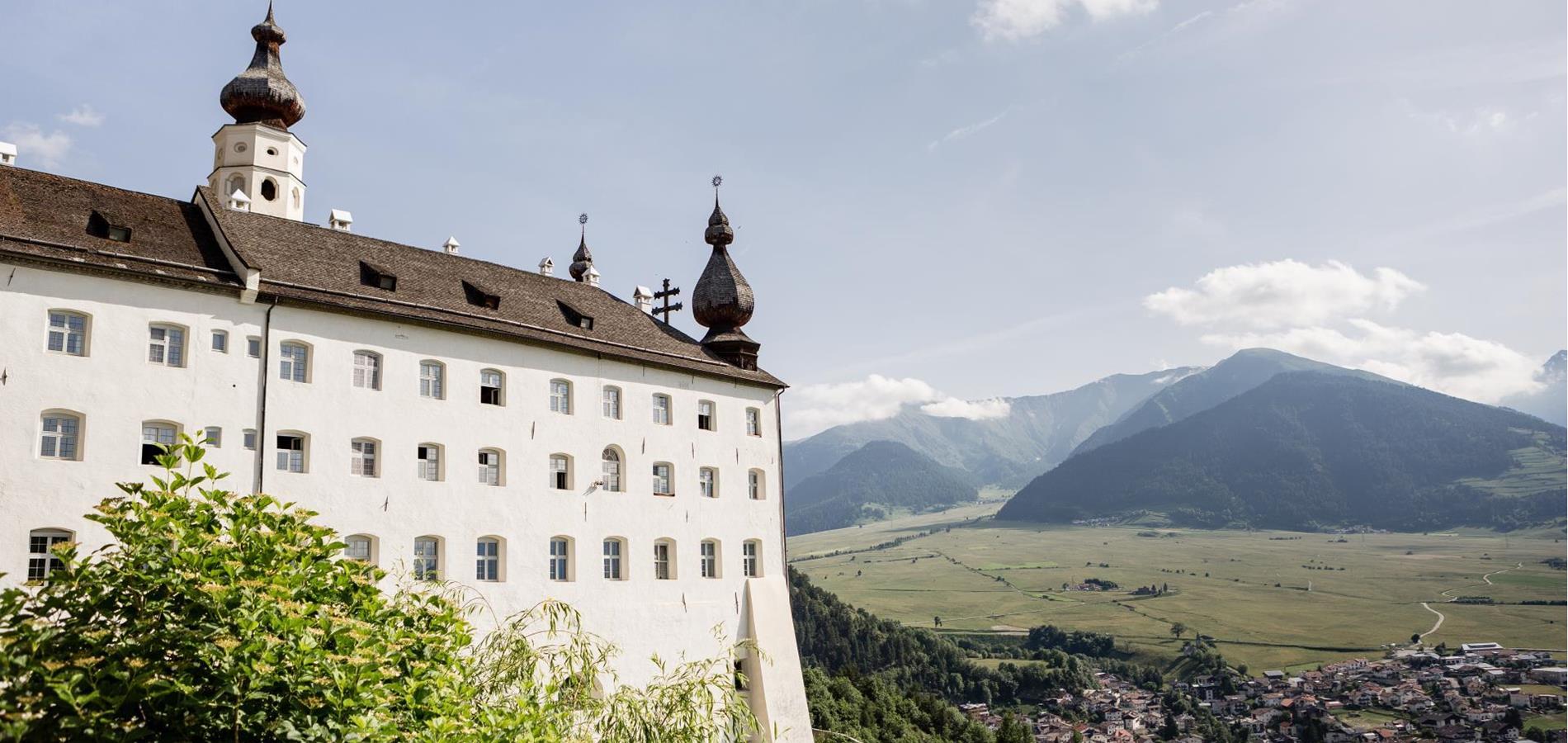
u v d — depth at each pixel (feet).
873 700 352.90
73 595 64.39
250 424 134.82
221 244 142.82
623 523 172.55
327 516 139.03
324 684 64.85
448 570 149.59
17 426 117.60
